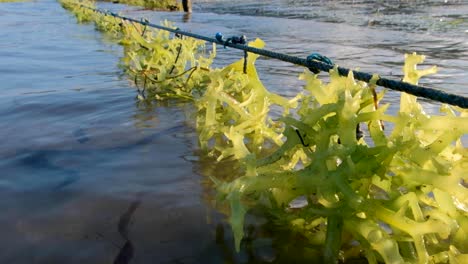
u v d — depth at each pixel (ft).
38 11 45.14
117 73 12.84
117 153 6.44
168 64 11.48
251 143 6.84
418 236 3.37
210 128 6.45
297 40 20.86
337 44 19.27
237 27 27.89
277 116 8.24
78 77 12.32
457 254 3.49
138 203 4.90
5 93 10.36
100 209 4.76
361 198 3.54
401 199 3.59
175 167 5.93
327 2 49.88
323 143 3.91
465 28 23.76
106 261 3.87
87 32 25.46
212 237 4.24
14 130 7.54
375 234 3.37
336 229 3.75
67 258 3.92
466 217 3.54
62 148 6.64
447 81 11.67
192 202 4.91
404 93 4.24
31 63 14.82
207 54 16.47
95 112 8.67
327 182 3.74
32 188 5.26
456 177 3.40
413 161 3.62
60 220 4.54
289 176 3.95
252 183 3.88
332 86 4.16
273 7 45.73
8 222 4.49
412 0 46.32
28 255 3.95
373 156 3.68
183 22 32.76
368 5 42.78
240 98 7.70
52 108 8.95
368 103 4.07
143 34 17.51
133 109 8.82
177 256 3.95
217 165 6.00
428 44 18.69
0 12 43.47
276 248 4.07
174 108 8.88
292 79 11.83
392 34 22.27
